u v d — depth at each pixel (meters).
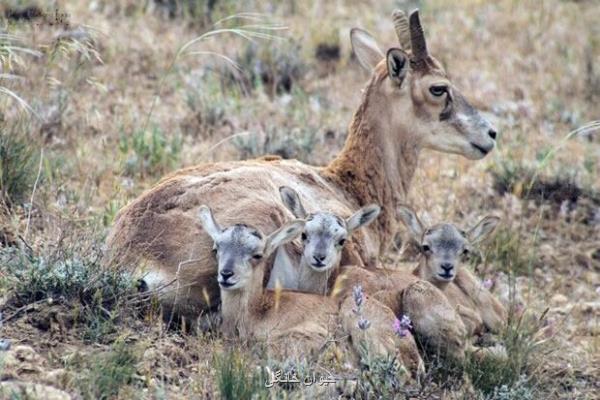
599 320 13.97
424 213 15.94
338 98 20.02
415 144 13.75
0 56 15.06
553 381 12.09
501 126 19.53
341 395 10.78
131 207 12.22
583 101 21.73
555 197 17.30
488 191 17.11
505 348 12.05
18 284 11.43
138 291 11.72
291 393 10.33
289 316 11.34
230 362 10.53
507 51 23.53
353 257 12.60
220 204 12.05
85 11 21.52
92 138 16.84
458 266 12.88
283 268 12.17
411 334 11.70
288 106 19.02
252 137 17.16
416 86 13.57
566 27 25.20
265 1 23.95
